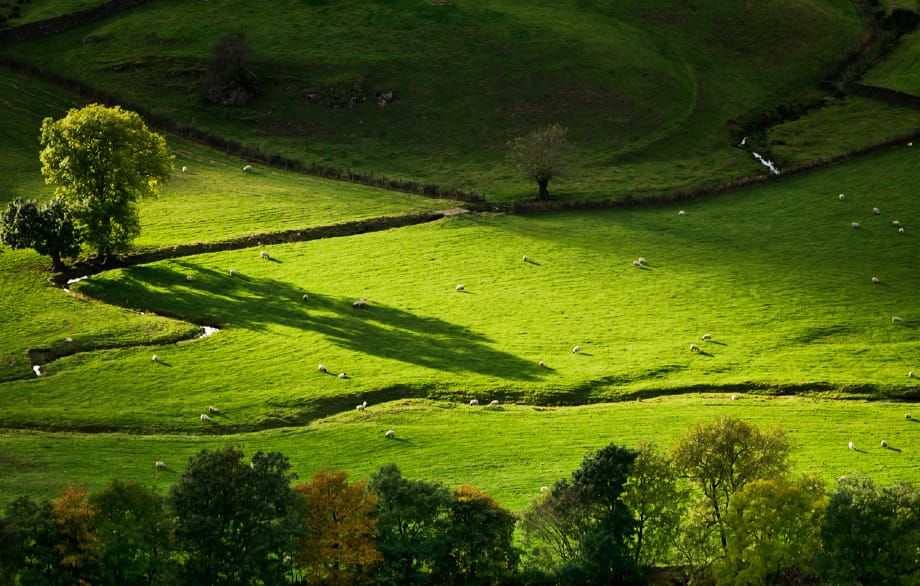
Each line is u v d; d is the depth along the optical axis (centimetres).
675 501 7944
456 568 7562
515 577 7688
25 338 12281
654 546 7862
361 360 12019
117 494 7044
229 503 7100
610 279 14600
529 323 13188
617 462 7888
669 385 11488
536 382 11519
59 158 14338
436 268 14850
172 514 7106
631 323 13200
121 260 14688
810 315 13425
